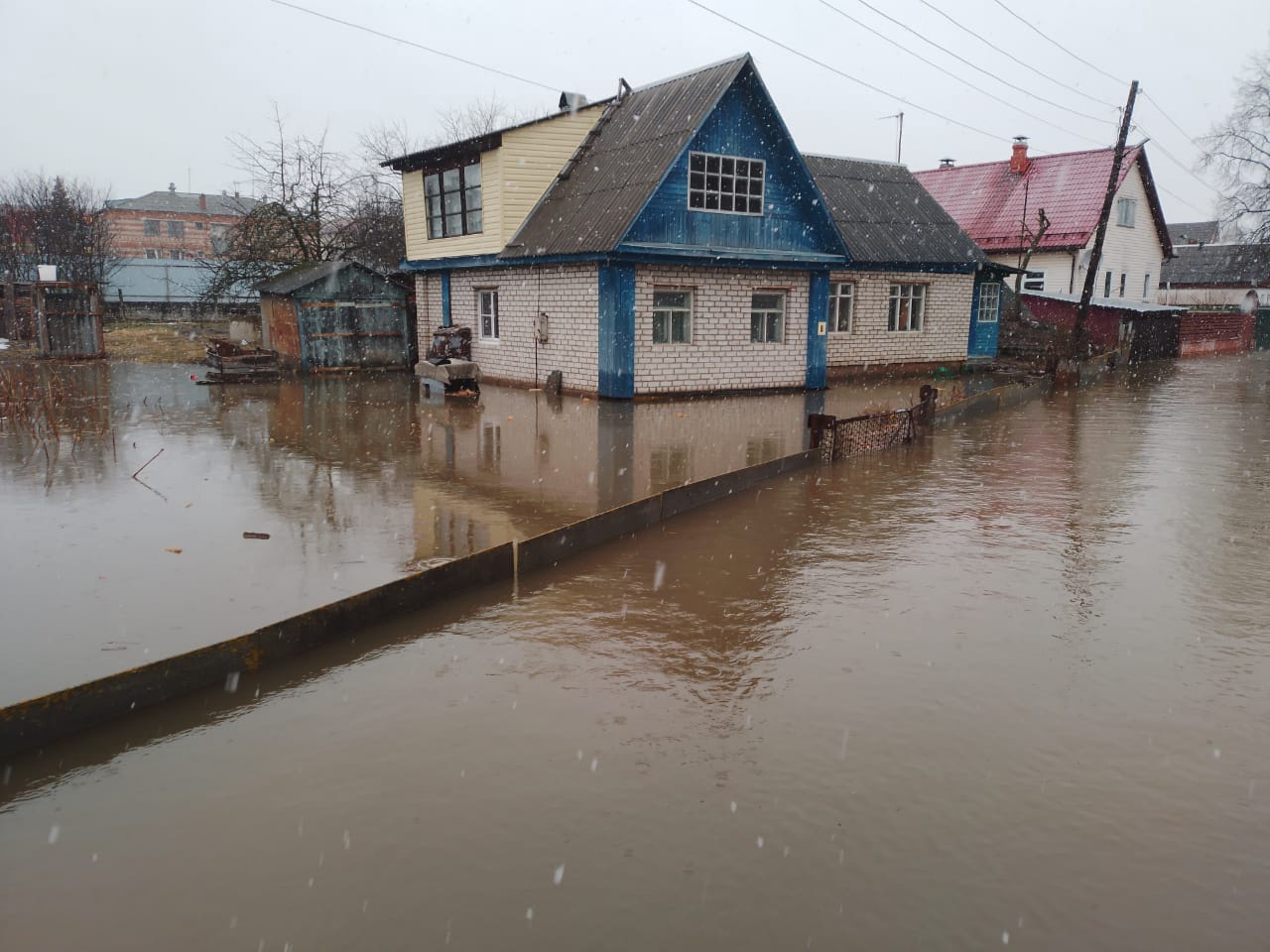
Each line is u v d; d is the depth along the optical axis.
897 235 21.94
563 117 18.08
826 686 4.91
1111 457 11.96
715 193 16.20
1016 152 35.94
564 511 7.82
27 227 35.12
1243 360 32.22
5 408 12.45
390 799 3.74
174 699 4.56
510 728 4.36
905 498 9.45
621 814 3.66
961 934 3.01
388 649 5.28
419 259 20.69
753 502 9.20
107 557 6.23
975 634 5.70
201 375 19.11
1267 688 4.97
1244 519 8.66
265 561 6.20
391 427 12.40
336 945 2.91
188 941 2.94
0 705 4.06
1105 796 3.87
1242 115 34.69
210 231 55.81
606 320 15.55
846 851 3.45
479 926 3.01
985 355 24.39
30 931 2.98
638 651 5.34
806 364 18.53
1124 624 5.91
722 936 2.97
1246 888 3.28
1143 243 36.25
